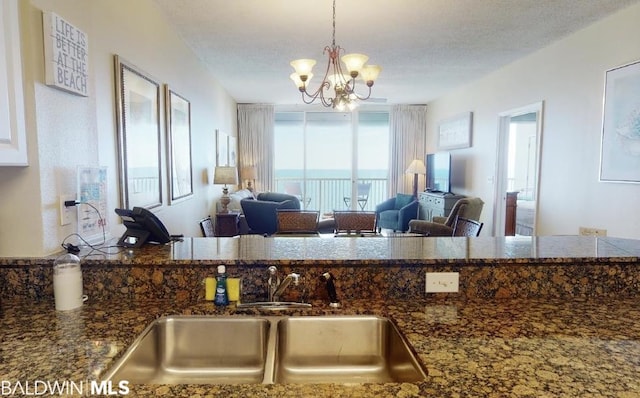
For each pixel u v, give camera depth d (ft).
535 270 4.39
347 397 2.41
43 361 2.84
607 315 3.83
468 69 16.11
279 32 11.58
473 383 2.56
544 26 11.07
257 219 15.74
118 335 3.31
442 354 2.97
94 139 5.23
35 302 4.10
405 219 20.34
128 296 4.21
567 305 4.13
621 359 2.90
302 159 26.25
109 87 7.25
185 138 12.30
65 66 4.49
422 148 25.50
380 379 3.83
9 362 2.82
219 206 17.07
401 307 4.04
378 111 25.76
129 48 8.13
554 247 5.02
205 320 3.85
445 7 9.79
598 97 10.74
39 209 4.20
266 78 17.76
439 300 4.25
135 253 4.56
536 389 2.48
